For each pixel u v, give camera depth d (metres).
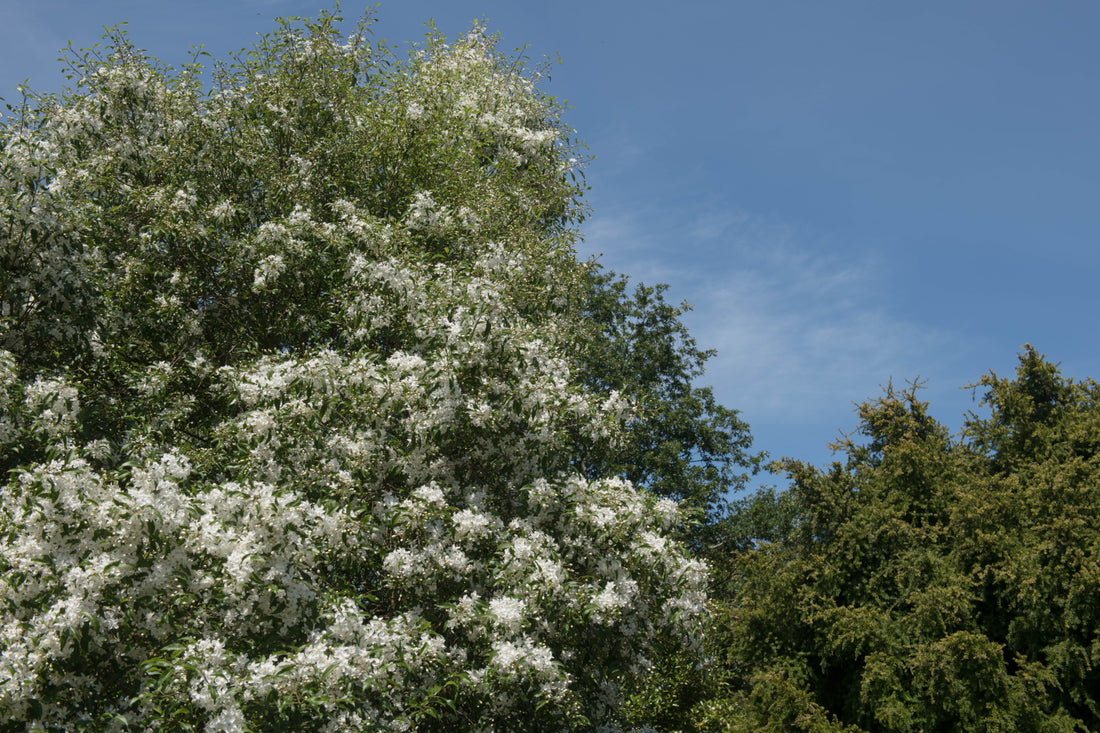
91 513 5.69
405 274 9.35
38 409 7.89
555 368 8.86
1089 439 15.54
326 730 5.75
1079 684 12.56
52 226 8.66
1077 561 12.59
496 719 7.25
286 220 10.12
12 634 5.24
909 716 12.77
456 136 13.05
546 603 7.17
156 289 10.59
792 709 13.86
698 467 25.41
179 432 9.59
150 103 11.43
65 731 5.36
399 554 7.42
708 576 8.29
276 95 11.63
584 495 8.15
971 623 13.28
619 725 9.66
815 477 15.44
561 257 12.30
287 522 6.31
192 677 5.34
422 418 8.01
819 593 14.58
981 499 14.23
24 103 10.13
